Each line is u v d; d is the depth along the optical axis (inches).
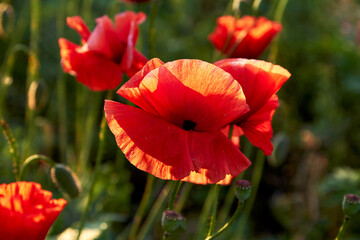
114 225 44.0
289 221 48.5
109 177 44.7
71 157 45.1
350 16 71.7
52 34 59.2
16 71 59.1
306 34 65.8
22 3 62.1
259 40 30.3
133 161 22.2
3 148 42.4
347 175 44.5
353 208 24.2
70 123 54.7
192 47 59.8
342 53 63.1
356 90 59.6
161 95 22.3
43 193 21.5
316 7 67.1
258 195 53.3
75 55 28.6
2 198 20.9
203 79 22.1
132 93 22.2
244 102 22.1
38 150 46.1
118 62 29.1
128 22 29.1
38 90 32.6
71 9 42.8
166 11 62.7
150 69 22.6
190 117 22.7
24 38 59.2
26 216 20.8
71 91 55.8
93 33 28.4
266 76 23.0
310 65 63.1
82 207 38.2
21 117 57.2
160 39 58.7
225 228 23.8
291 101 60.4
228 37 31.2
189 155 22.2
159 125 22.3
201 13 64.8
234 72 23.1
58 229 35.8
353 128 56.6
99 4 61.5
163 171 22.2
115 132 22.3
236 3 32.3
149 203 45.4
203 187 49.4
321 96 57.2
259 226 51.1
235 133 25.4
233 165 22.4
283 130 51.9
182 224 23.5
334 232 45.4
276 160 35.8
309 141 53.6
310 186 50.5
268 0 48.2
